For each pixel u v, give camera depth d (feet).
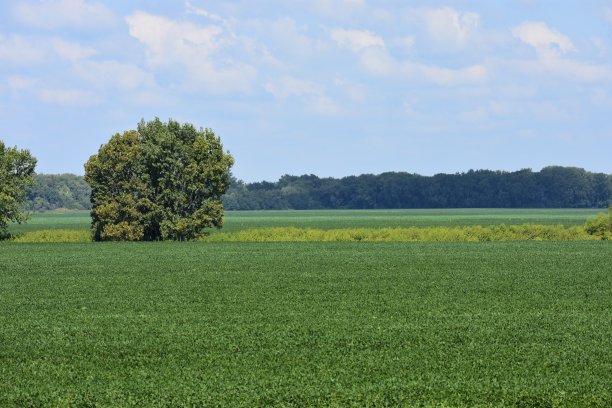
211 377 99.50
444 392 91.81
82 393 92.53
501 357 109.91
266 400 89.35
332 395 90.99
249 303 161.17
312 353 112.98
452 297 168.86
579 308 154.40
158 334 127.54
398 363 106.42
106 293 177.58
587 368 103.40
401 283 192.34
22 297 172.14
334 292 176.96
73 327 134.62
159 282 196.85
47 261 253.65
